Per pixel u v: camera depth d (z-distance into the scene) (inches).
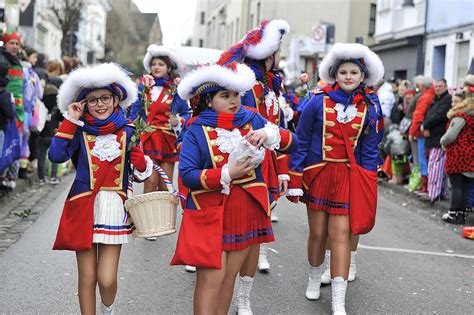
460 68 788.6
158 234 162.6
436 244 318.3
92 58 1871.3
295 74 984.9
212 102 159.9
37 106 423.2
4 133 347.3
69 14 1120.2
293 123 316.2
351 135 205.2
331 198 205.6
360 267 266.1
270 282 238.7
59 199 400.2
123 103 173.0
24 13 699.4
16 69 378.0
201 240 155.7
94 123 166.4
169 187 170.1
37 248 274.4
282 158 200.2
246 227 161.6
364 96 207.0
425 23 872.9
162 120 297.7
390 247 305.6
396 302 222.5
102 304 170.6
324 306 214.2
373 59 205.5
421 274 259.6
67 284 226.7
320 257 216.7
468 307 220.2
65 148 164.1
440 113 416.8
